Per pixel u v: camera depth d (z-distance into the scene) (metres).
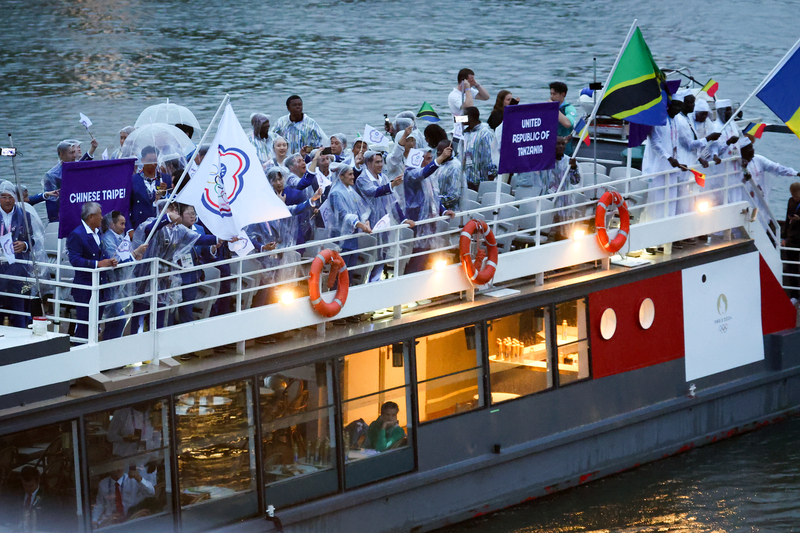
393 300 52.81
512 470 57.38
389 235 55.22
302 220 53.06
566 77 149.25
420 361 53.88
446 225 57.09
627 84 61.12
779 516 57.91
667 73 71.69
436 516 54.62
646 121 61.34
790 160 117.50
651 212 65.62
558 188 59.97
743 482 61.47
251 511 48.56
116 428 44.62
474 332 55.59
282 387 49.31
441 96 139.25
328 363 50.62
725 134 69.25
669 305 63.72
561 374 59.28
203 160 46.84
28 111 129.25
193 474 47.06
